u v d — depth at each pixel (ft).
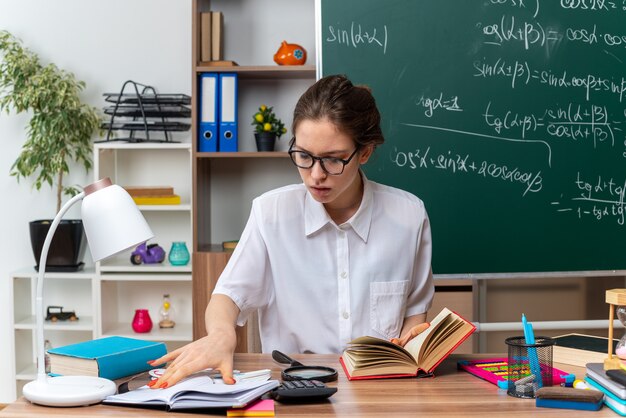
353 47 9.00
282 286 5.86
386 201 5.96
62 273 11.00
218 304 5.57
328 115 4.88
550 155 9.09
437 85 9.03
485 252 9.05
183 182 11.64
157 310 11.80
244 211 11.42
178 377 4.38
